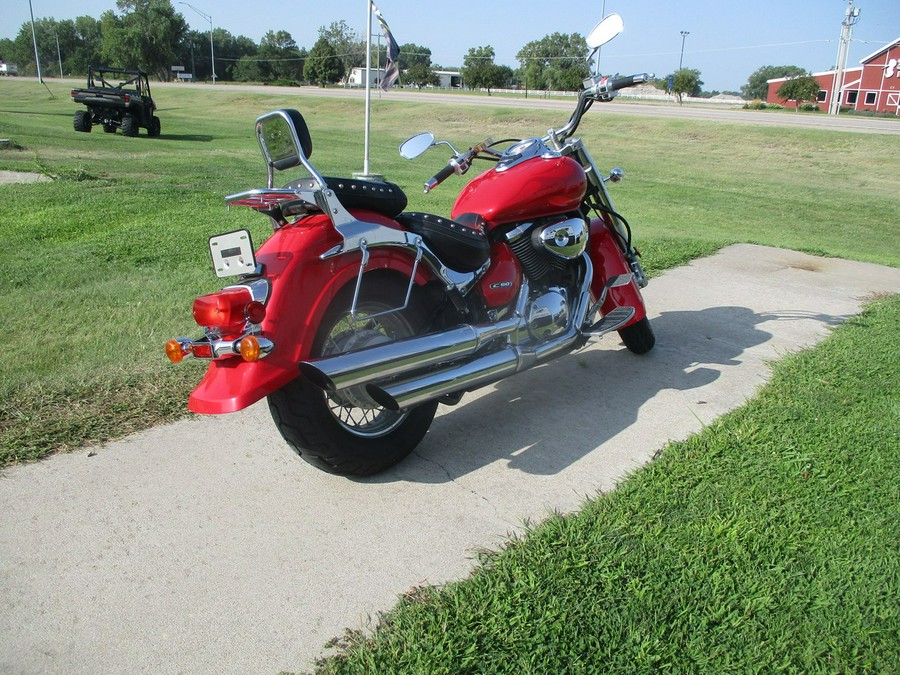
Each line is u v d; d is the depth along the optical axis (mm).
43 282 5551
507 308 3494
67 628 2236
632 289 4320
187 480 3047
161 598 2365
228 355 2504
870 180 20141
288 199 2617
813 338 4836
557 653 2094
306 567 2516
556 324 3598
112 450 3264
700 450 3232
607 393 3965
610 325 3895
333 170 14766
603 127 30281
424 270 3156
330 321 2822
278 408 2736
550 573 2418
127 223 7688
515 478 3090
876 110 61688
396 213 3045
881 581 2369
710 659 2068
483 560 2529
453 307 3295
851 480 2967
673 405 3799
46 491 2930
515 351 3324
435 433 3525
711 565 2449
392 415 3143
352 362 2686
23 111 32781
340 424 2924
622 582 2375
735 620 2203
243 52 107375
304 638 2203
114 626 2246
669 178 18688
